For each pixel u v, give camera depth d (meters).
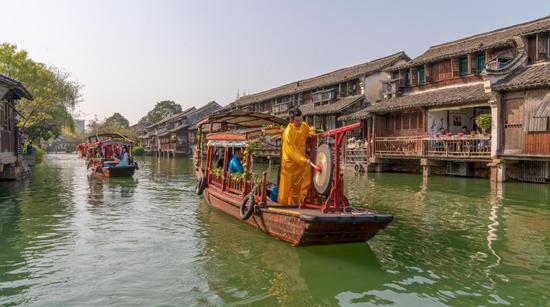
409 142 19.94
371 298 5.02
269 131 8.23
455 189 14.51
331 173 6.54
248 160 8.38
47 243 7.50
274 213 7.11
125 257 6.68
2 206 11.41
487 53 18.50
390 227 8.58
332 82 29.41
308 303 4.88
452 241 7.46
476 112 21.20
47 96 31.83
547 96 14.45
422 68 22.30
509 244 7.27
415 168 21.44
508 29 19.94
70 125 38.00
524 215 9.76
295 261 6.35
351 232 6.46
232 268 6.09
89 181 18.56
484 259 6.44
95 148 25.11
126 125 95.06
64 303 4.90
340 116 26.70
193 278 5.71
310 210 6.94
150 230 8.50
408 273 5.84
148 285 5.47
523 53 16.34
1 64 28.81
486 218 9.45
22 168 20.06
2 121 16.64
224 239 7.66
